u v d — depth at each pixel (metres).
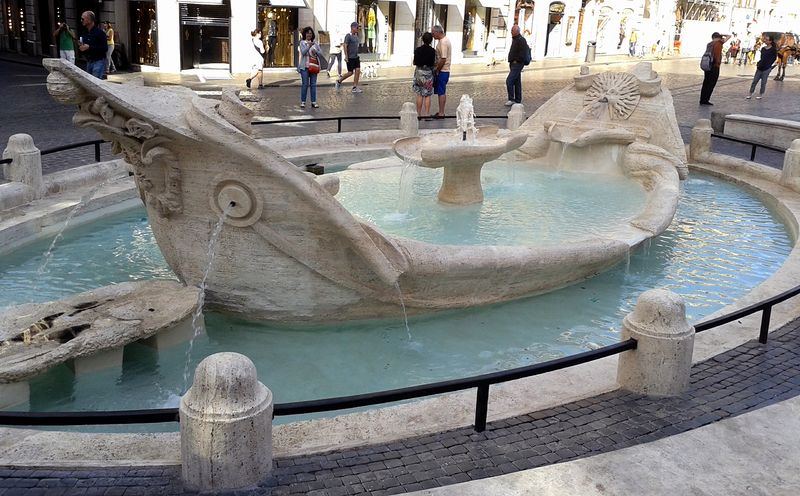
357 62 23.14
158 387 5.35
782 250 8.98
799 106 22.33
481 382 4.13
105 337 5.18
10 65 28.12
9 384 4.79
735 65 45.41
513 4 39.12
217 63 27.88
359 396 3.87
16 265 7.83
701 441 4.25
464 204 9.97
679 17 53.44
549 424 4.49
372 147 13.86
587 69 13.68
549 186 11.30
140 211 10.05
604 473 3.92
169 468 3.94
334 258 6.06
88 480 3.81
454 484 3.78
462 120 10.49
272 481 3.83
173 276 7.56
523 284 7.05
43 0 30.67
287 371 5.71
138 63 27.64
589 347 6.23
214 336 6.18
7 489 3.71
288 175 5.58
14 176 9.19
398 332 6.43
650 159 11.62
